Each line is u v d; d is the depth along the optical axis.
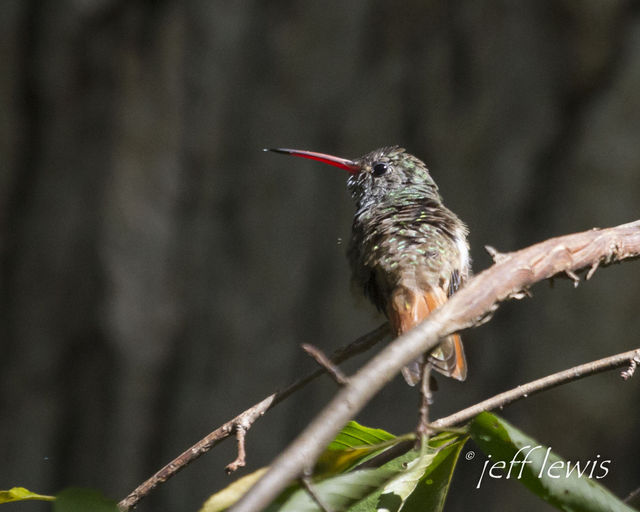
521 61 13.61
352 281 6.16
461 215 13.56
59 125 13.65
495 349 13.35
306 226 13.84
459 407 13.31
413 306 5.35
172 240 13.91
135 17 13.77
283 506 2.56
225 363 13.80
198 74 13.95
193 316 13.93
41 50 13.56
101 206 13.65
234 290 13.86
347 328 13.58
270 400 3.85
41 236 13.68
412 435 2.80
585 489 2.78
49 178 13.70
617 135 12.95
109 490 13.76
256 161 13.93
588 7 13.28
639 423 12.57
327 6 13.88
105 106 13.75
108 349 13.77
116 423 13.83
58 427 13.85
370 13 13.86
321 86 13.88
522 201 13.48
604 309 12.67
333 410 2.37
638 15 13.28
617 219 12.84
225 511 2.54
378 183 6.95
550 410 12.87
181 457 3.72
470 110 13.63
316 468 2.89
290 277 13.80
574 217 13.09
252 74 14.02
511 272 2.91
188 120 13.95
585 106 13.46
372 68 13.86
